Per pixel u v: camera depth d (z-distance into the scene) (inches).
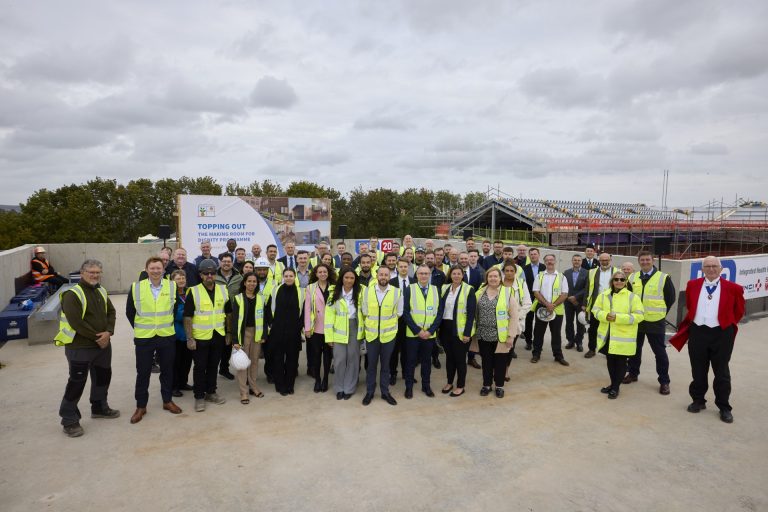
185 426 206.2
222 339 231.1
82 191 1441.9
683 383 269.9
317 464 174.1
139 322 207.0
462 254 318.7
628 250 1193.4
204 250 345.1
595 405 235.0
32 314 341.1
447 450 185.9
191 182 1631.4
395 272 303.7
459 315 241.6
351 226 1584.6
